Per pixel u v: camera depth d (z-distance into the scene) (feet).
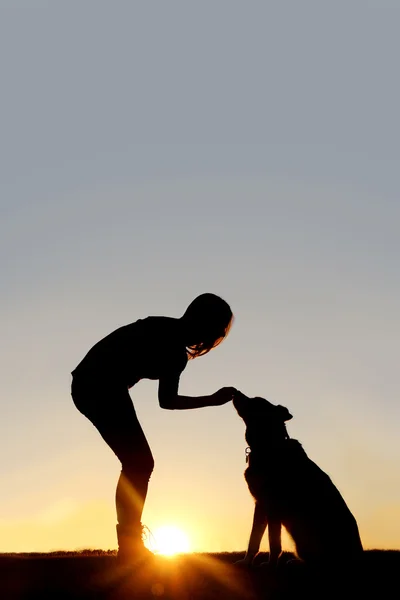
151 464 18.80
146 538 18.49
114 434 18.62
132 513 18.42
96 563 18.40
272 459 19.92
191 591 15.20
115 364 18.89
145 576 16.51
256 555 20.22
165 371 19.16
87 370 19.01
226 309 19.60
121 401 18.71
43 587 15.35
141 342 19.02
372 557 19.95
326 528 18.56
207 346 19.77
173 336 19.15
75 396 19.13
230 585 16.01
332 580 16.83
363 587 16.16
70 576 16.51
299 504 19.08
